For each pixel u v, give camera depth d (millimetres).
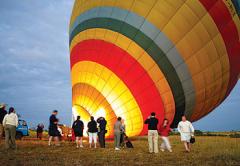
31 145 15273
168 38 16812
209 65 17375
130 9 17203
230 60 18172
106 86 18250
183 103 18000
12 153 11086
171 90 17391
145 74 17406
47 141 20219
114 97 18141
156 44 16953
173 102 17641
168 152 12773
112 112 18250
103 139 14992
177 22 16641
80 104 19453
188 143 13617
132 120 17938
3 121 12656
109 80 18109
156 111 17469
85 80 19031
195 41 16781
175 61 17031
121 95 17969
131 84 17672
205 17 16578
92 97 18859
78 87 19625
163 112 17516
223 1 16594
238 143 19156
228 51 17734
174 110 17844
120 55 17625
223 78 18516
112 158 10219
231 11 16859
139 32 17047
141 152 12570
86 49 18797
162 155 11344
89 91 18938
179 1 16547
